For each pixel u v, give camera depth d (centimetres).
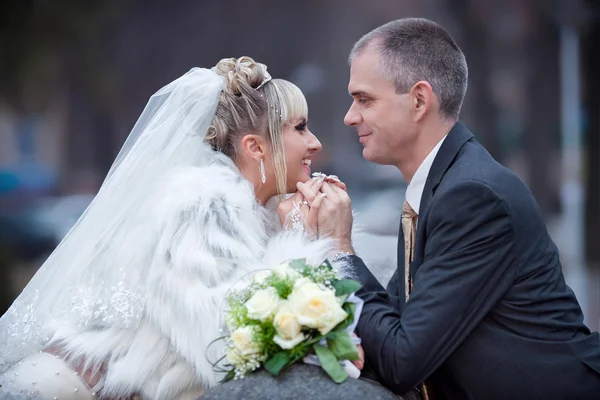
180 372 292
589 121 1409
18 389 289
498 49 2636
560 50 2152
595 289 1077
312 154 339
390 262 399
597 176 1360
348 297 278
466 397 287
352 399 255
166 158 309
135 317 290
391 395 268
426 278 281
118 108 3338
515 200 283
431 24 310
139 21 3291
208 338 284
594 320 848
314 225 315
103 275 298
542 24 2144
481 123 2344
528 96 2255
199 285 286
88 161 3356
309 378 262
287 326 259
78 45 3088
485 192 279
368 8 3316
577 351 283
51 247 1961
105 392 292
